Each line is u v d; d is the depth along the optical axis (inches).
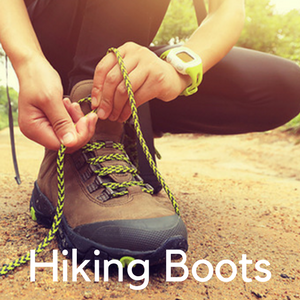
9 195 63.9
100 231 32.8
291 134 249.8
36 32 46.3
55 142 30.2
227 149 251.0
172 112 65.9
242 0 41.7
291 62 61.5
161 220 33.2
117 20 39.2
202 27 39.1
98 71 32.1
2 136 350.6
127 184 36.7
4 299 29.1
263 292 34.0
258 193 84.7
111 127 39.9
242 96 60.8
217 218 57.2
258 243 46.6
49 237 34.1
